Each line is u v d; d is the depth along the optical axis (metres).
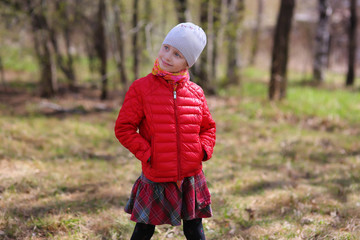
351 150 6.46
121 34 10.08
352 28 16.53
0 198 3.59
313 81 17.45
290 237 3.11
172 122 2.16
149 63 10.12
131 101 2.18
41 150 5.52
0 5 9.11
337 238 2.99
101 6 10.14
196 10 10.45
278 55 10.97
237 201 3.96
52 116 8.09
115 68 11.72
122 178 4.57
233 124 8.25
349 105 11.15
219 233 3.21
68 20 10.78
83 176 4.54
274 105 10.38
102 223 3.24
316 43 17.94
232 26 10.87
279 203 3.90
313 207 3.78
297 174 5.10
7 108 8.36
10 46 10.38
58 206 3.55
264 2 25.47
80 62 14.61
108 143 6.37
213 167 5.17
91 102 10.32
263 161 5.66
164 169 2.15
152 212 2.22
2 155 4.89
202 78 10.83
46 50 10.01
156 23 9.91
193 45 2.19
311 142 6.93
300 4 25.89
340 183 4.64
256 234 3.18
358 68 25.94
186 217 2.27
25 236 2.95
